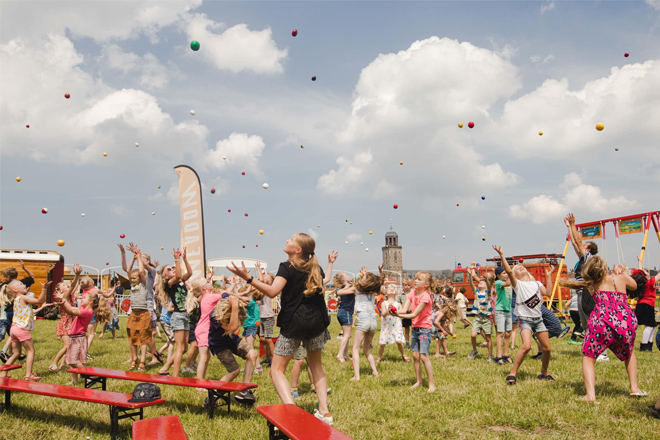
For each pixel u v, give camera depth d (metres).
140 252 8.63
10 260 21.03
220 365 8.92
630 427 4.77
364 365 9.05
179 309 7.23
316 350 4.83
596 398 5.87
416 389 6.77
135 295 8.95
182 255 7.10
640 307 10.27
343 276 9.52
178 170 12.55
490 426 5.09
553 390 6.41
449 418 5.31
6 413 5.52
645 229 15.94
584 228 17.80
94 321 10.11
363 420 5.24
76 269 7.10
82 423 5.18
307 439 3.20
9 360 7.44
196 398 6.18
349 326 9.53
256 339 13.85
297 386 7.02
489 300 9.73
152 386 4.59
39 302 7.54
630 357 5.93
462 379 7.45
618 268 6.14
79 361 7.20
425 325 6.78
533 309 7.08
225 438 4.61
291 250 4.72
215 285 9.64
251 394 5.88
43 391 4.85
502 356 9.02
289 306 4.61
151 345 9.26
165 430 3.71
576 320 11.79
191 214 12.36
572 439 4.52
